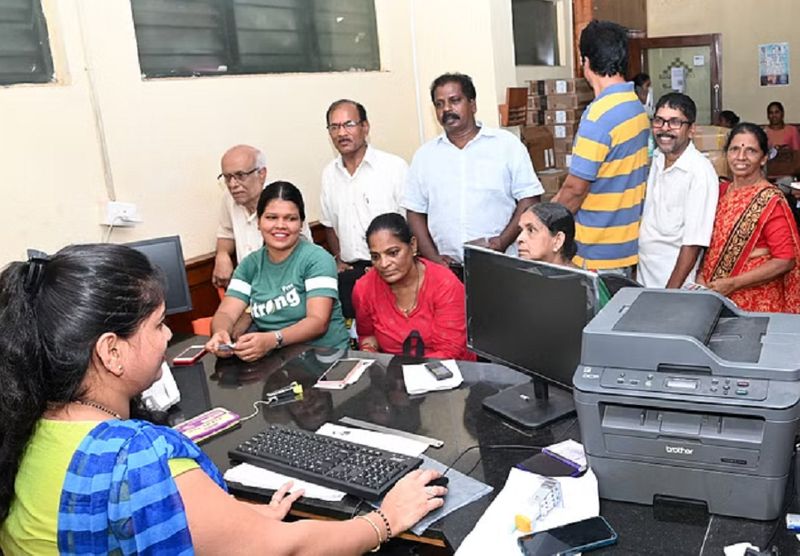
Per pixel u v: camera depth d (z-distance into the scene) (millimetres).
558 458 1444
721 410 1179
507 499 1331
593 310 1458
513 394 1792
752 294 2621
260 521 1049
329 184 3479
